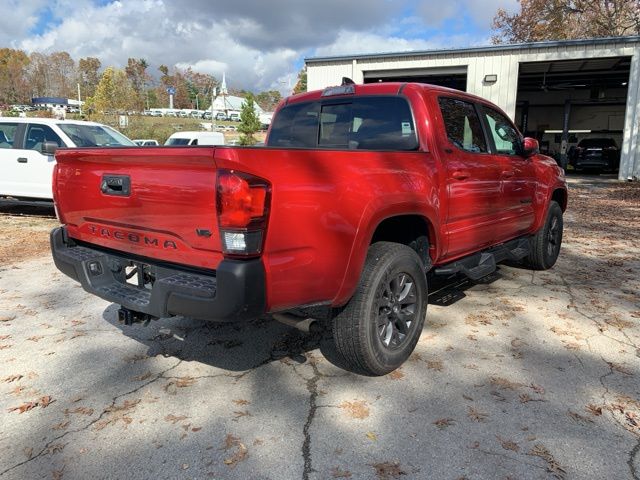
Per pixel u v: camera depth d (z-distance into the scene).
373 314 3.10
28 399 3.05
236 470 2.41
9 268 6.16
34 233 8.23
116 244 3.18
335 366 3.48
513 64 17.41
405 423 2.78
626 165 17.72
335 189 2.78
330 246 2.76
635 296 4.99
